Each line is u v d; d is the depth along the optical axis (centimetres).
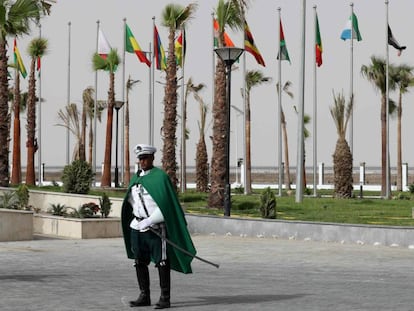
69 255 1800
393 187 7431
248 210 3238
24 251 1883
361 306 1046
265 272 1495
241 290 1209
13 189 2981
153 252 993
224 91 3350
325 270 1538
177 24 4112
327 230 2288
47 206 2962
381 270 1545
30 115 5156
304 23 3831
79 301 1077
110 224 2392
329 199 4184
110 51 5259
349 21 5222
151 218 981
